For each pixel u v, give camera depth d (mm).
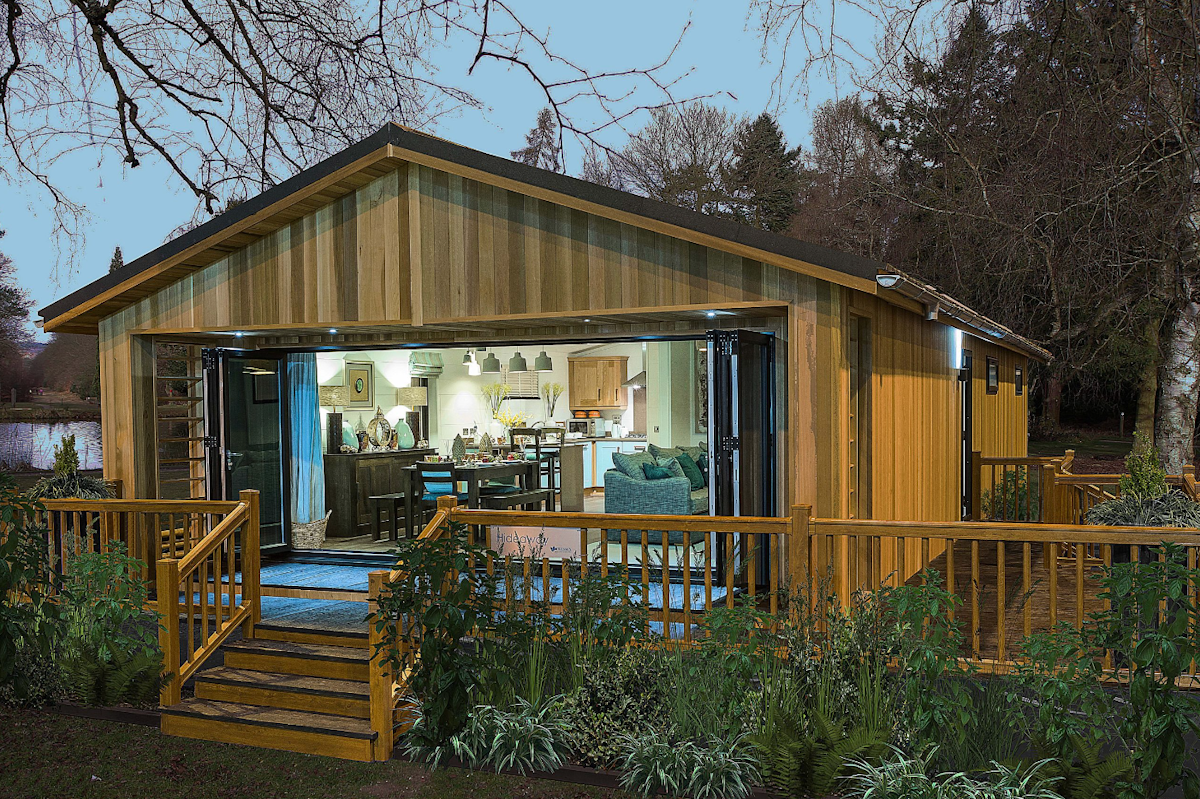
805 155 27281
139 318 10523
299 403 11602
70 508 9039
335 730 6582
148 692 7383
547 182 8391
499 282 8906
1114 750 5602
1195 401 18875
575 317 8734
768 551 8719
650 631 6668
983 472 15867
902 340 10414
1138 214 14398
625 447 15820
